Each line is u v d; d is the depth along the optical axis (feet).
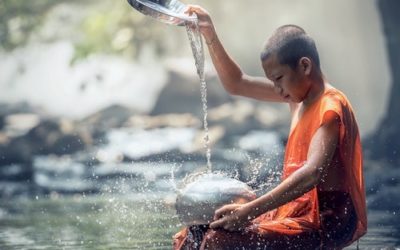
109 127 168.25
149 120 169.48
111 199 94.07
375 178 99.55
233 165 122.93
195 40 43.70
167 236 53.16
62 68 202.28
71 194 109.40
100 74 192.75
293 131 39.27
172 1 43.39
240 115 168.14
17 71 203.10
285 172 39.34
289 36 38.65
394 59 133.69
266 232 36.60
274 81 39.29
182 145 145.07
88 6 201.87
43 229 62.39
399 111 132.16
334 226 37.65
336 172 37.63
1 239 55.62
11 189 116.06
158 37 193.36
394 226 58.23
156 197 92.58
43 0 177.37
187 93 183.32
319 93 38.78
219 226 36.11
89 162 134.62
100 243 51.34
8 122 160.15
